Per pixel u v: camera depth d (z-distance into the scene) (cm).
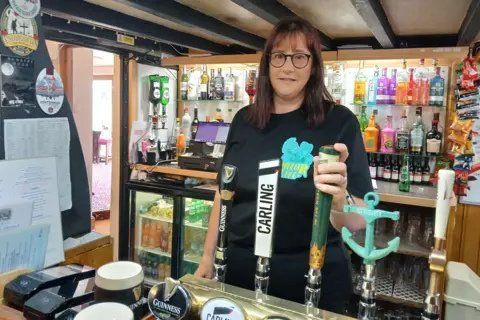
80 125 453
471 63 266
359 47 288
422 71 293
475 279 178
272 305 72
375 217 72
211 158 284
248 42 274
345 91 317
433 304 66
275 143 128
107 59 732
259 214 80
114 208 334
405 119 297
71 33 245
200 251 323
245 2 170
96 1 201
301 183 119
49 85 125
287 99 130
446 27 252
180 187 289
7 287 101
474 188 274
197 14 216
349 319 69
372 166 303
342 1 196
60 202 129
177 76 361
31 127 120
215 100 346
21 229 110
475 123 271
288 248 121
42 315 90
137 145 315
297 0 196
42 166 117
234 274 125
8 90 113
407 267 268
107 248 146
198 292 77
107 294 82
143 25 242
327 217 76
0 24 110
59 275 106
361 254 73
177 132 344
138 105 330
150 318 89
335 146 77
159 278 333
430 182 290
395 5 200
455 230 283
